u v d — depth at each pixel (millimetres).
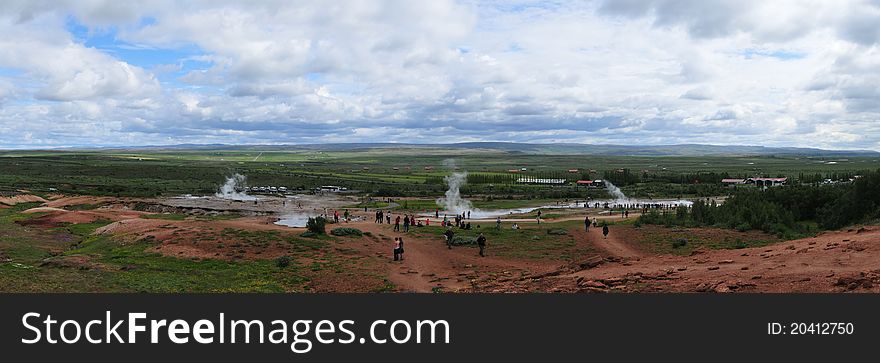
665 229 56625
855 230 39125
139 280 29047
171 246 41031
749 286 21250
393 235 54719
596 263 31922
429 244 48500
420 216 86375
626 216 81250
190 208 89000
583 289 23703
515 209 102438
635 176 195625
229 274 33594
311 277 33094
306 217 80188
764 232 51906
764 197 66250
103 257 37656
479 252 43969
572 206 108062
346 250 42594
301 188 155125
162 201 101375
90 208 86750
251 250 40844
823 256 25625
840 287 19719
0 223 55438
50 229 54750
